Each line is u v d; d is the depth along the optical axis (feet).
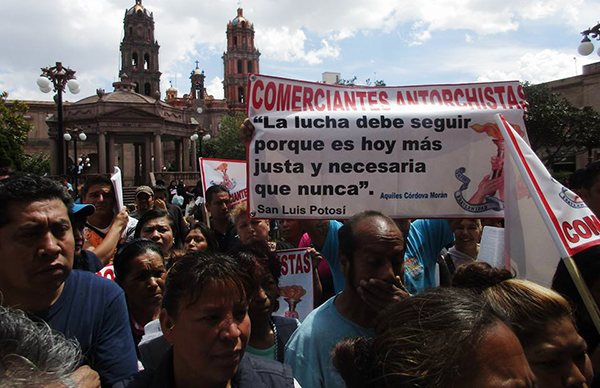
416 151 10.43
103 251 12.21
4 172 20.72
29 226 6.30
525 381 3.85
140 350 8.52
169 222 15.03
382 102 10.76
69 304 7.04
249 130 10.52
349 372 5.05
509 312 5.74
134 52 254.68
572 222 7.80
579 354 5.77
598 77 120.26
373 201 10.38
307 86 10.75
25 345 4.07
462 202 10.39
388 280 6.87
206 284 5.48
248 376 5.98
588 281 7.37
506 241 9.26
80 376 5.69
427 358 3.89
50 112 218.18
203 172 25.04
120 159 220.43
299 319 12.49
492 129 10.37
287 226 13.74
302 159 10.41
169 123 157.89
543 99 100.22
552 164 109.81
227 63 279.49
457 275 7.21
